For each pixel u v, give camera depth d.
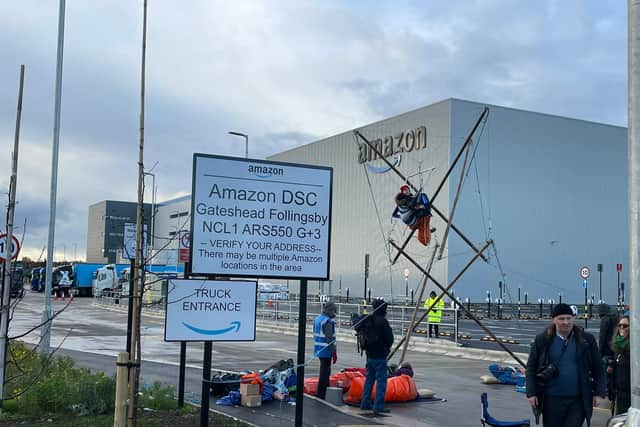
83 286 75.62
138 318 6.89
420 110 52.97
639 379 4.90
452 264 48.91
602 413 11.23
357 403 11.81
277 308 34.81
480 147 51.38
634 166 5.16
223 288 8.20
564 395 6.52
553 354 6.58
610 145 57.47
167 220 73.38
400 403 12.15
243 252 8.42
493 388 14.28
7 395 9.90
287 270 8.60
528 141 53.44
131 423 6.89
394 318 30.72
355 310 40.97
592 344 6.61
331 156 63.75
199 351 21.11
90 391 9.73
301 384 8.57
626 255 57.84
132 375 6.93
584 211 55.81
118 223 94.31
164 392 10.55
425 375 16.45
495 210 51.47
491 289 50.56
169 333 7.95
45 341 15.80
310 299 54.03
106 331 29.05
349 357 20.58
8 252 9.10
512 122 52.88
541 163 53.97
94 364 16.48
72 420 9.09
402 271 52.28
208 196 8.33
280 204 8.61
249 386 11.06
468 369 17.73
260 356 19.94
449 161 49.78
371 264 56.41
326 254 8.77
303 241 8.69
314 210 8.76
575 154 55.72
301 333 8.62
